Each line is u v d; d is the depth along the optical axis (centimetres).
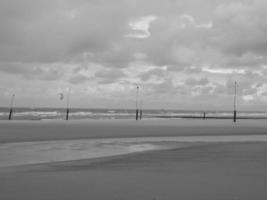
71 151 1411
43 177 796
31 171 891
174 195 620
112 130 2767
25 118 5662
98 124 3684
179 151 1357
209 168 923
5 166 992
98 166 978
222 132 2727
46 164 1029
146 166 969
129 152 1374
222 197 605
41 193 635
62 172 871
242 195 619
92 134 2345
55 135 2203
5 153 1328
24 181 747
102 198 600
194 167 940
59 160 1130
